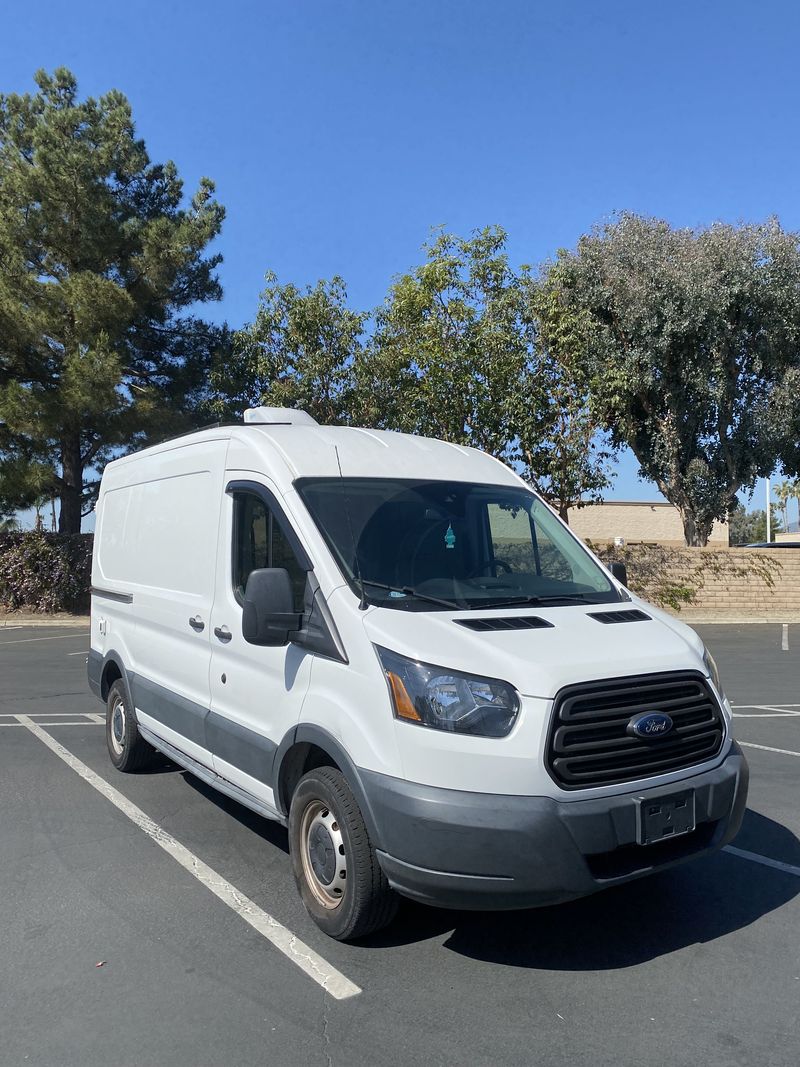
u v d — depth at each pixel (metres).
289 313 20.91
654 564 23.33
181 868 5.02
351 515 4.48
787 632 19.70
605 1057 3.17
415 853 3.50
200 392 23.45
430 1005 3.53
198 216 23.06
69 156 19.56
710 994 3.61
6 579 22.48
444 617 3.99
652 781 3.69
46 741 8.19
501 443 19.59
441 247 19.30
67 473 22.23
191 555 5.54
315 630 4.15
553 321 19.75
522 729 3.49
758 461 24.31
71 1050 3.23
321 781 4.02
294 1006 3.53
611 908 4.46
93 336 19.80
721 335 22.86
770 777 7.02
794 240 22.92
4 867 5.02
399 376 20.16
